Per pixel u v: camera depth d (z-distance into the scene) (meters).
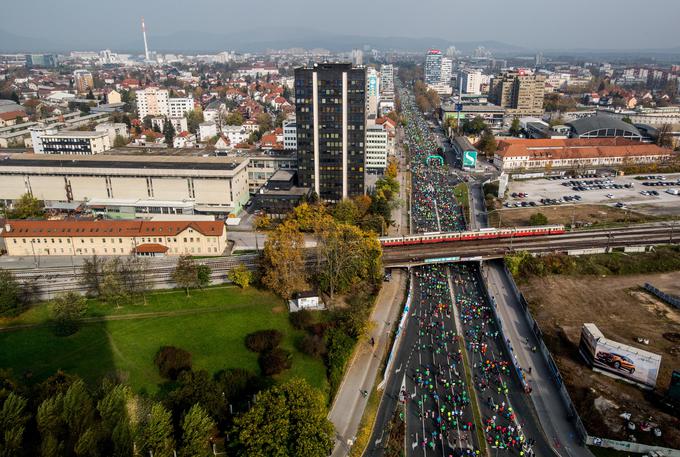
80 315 157.75
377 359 152.38
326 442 105.12
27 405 110.69
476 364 150.00
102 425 103.56
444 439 120.50
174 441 103.25
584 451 116.50
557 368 142.62
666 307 178.75
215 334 158.25
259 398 109.62
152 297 182.00
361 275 191.12
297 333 160.62
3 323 162.88
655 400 130.00
